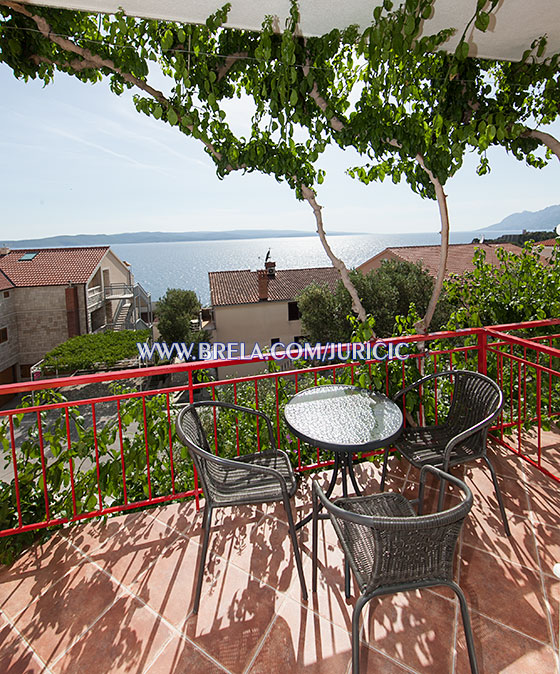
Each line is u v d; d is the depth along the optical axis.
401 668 1.49
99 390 17.19
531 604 1.76
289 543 2.21
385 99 2.71
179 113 2.80
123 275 30.16
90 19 2.63
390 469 2.90
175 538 2.28
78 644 1.64
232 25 2.46
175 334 20.78
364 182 3.38
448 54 2.91
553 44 2.81
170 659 1.56
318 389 2.67
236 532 2.31
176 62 2.59
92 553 2.17
